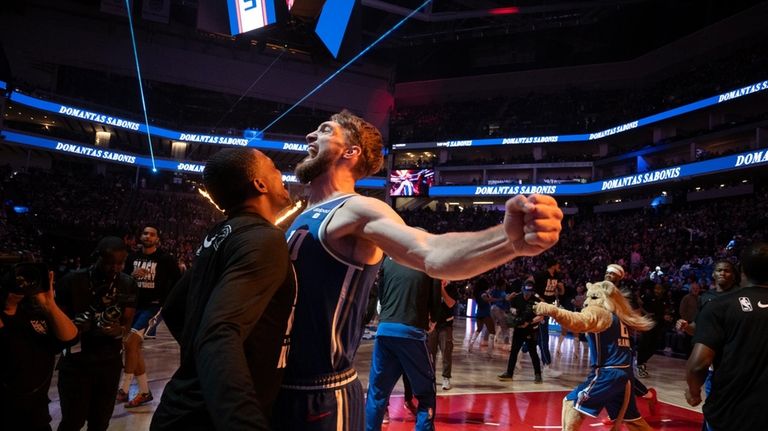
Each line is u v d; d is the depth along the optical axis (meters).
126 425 4.79
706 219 25.78
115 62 37.56
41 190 32.34
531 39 44.12
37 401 2.99
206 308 1.35
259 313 1.38
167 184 41.72
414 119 44.84
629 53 40.34
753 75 28.25
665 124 34.09
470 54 46.38
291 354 1.72
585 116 40.06
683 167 29.16
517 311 8.73
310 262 1.74
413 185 40.19
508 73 43.38
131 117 39.00
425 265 1.49
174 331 1.77
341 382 1.78
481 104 44.00
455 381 8.23
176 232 34.56
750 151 25.42
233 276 1.39
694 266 20.12
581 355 12.70
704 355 2.90
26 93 34.09
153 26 38.06
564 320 4.10
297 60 42.12
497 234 1.34
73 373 3.49
